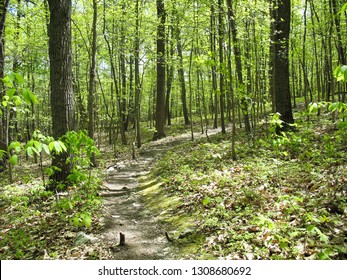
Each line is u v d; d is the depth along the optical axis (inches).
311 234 165.2
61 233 233.6
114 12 554.6
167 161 466.0
